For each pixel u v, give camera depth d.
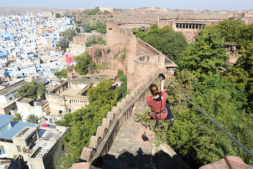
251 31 46.25
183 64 34.22
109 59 62.69
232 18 66.75
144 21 75.81
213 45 31.48
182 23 68.88
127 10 191.50
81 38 155.25
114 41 61.22
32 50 132.25
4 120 37.12
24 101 52.59
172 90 21.36
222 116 20.64
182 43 46.91
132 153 8.27
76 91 55.50
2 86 66.00
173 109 20.91
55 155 32.53
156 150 8.82
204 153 16.27
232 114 21.52
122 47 59.47
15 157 32.38
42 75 92.69
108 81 41.28
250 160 15.59
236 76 30.06
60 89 54.50
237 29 48.75
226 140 16.50
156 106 5.77
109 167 7.35
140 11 156.12
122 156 7.95
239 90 28.91
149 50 39.31
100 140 7.70
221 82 29.05
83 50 120.94
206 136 17.36
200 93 26.81
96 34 182.62
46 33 185.25
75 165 4.00
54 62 104.81
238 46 49.53
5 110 54.25
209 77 30.31
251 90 26.88
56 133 35.91
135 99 12.43
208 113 20.69
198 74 30.67
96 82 56.44
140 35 61.44
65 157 34.12
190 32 67.81
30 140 32.28
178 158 8.50
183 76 24.92
